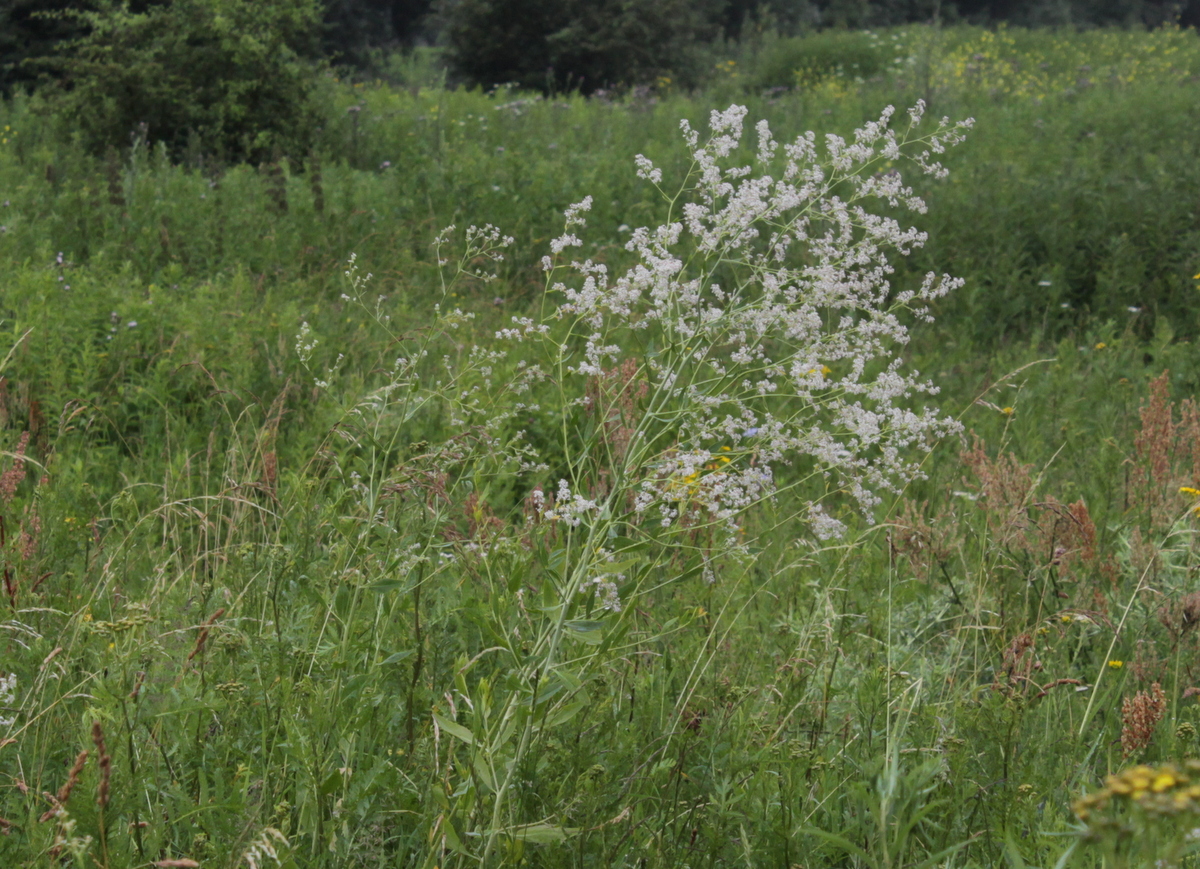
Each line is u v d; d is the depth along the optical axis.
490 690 2.44
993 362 7.59
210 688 2.62
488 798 2.41
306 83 14.82
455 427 3.71
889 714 2.89
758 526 4.48
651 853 2.44
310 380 6.04
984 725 2.81
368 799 2.37
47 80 17.25
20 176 11.60
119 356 6.14
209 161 12.67
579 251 10.00
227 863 2.06
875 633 3.61
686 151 11.89
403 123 14.71
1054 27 39.50
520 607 2.51
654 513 2.58
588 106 19.28
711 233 2.48
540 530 2.76
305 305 7.67
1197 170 10.84
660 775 2.64
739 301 2.55
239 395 5.71
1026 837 2.56
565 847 2.36
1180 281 9.17
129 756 2.21
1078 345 8.57
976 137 13.77
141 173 11.47
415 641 2.89
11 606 3.10
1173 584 4.01
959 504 4.93
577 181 11.58
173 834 2.41
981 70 21.81
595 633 2.31
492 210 10.53
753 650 3.50
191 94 14.20
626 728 2.72
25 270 6.41
